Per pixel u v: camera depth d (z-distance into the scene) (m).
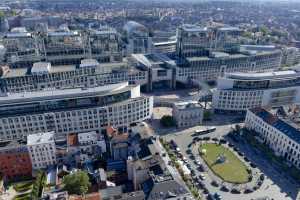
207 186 172.38
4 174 179.12
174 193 141.75
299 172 180.50
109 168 185.62
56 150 186.75
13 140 188.38
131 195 142.62
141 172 159.88
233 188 170.62
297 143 188.25
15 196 164.88
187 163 192.50
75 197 144.88
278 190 170.12
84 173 164.38
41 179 173.88
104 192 156.00
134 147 188.25
